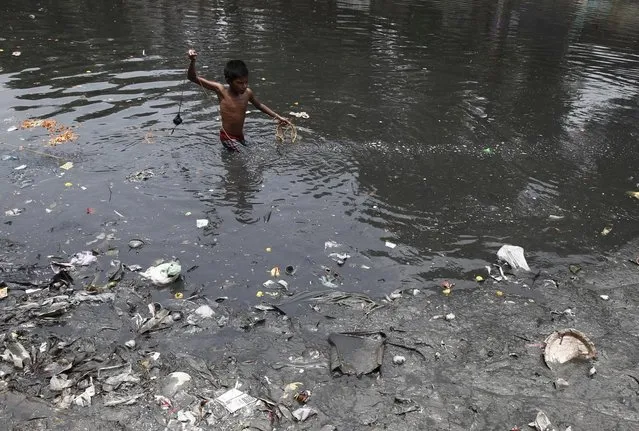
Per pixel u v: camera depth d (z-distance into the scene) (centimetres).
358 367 316
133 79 795
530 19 1577
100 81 778
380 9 1531
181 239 431
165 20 1195
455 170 578
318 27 1238
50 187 492
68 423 268
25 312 345
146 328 337
